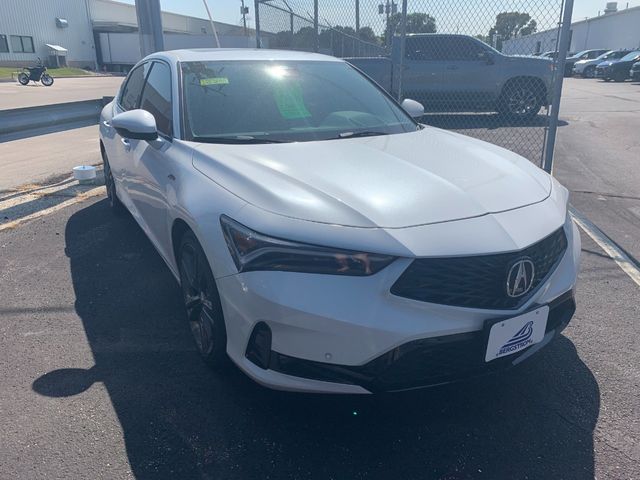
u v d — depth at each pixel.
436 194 2.53
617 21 46.12
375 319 2.18
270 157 2.92
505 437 2.51
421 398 2.78
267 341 2.37
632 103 17.38
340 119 3.65
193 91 3.59
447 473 2.30
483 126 11.48
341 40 11.33
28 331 3.39
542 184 2.93
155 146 3.47
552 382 2.90
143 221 4.02
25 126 10.20
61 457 2.36
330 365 2.25
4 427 2.54
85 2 50.12
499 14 6.90
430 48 12.42
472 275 2.27
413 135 3.57
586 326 3.45
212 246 2.54
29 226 5.30
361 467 2.33
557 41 6.31
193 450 2.41
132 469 2.30
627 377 2.93
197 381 2.89
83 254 4.61
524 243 2.37
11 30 43.47
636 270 4.29
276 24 10.97
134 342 3.28
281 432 2.53
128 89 4.95
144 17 8.68
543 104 12.20
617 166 7.98
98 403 2.71
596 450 2.42
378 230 2.27
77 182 6.94
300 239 2.28
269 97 3.66
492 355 2.34
